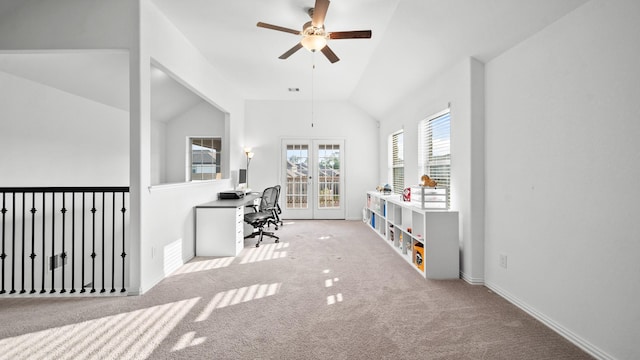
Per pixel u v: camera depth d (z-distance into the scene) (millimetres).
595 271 1732
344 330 2031
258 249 4270
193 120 6406
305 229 5699
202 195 4293
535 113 2193
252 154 6598
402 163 5438
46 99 3684
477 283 2887
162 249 3078
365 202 6855
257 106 6777
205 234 3963
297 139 6824
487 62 2789
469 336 1952
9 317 2195
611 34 1630
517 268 2402
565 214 1937
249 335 1965
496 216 2674
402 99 4926
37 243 3637
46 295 2594
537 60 2168
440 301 2496
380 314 2266
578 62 1832
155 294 2654
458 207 3123
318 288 2791
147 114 2768
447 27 2766
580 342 1820
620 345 1596
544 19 2041
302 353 1769
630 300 1545
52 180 3771
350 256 3883
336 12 3076
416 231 3598
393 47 3656
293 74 5047
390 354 1759
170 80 4863
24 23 2660
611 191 1635
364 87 5520
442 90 3494
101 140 4551
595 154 1727
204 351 1786
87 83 3934
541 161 2141
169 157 6375
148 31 2797
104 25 2662
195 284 2908
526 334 1976
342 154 6855
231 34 3555
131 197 2658
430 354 1758
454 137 3199
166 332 2000
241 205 4203
